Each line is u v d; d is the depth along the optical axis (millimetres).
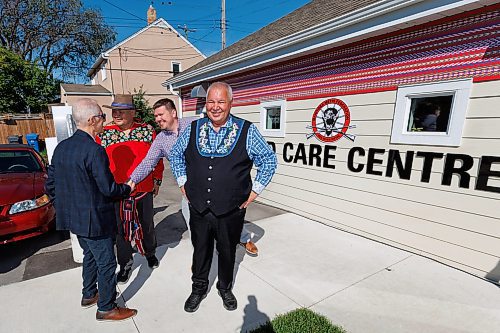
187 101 7992
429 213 2889
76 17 22172
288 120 4414
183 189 2053
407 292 2361
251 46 5340
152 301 2229
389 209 3230
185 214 2910
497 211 2438
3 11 19922
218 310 2135
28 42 21484
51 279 2508
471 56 2451
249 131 1851
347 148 3590
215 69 5457
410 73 2877
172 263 2820
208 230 1999
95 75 20047
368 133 3336
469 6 2275
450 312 2121
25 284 2424
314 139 4020
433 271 2697
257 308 2158
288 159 4508
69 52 23703
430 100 2812
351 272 2672
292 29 4598
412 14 2570
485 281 2527
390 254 3045
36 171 3895
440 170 2762
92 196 1723
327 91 3744
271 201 5000
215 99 1731
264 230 3740
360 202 3521
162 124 2303
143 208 2475
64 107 2986
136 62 16531
